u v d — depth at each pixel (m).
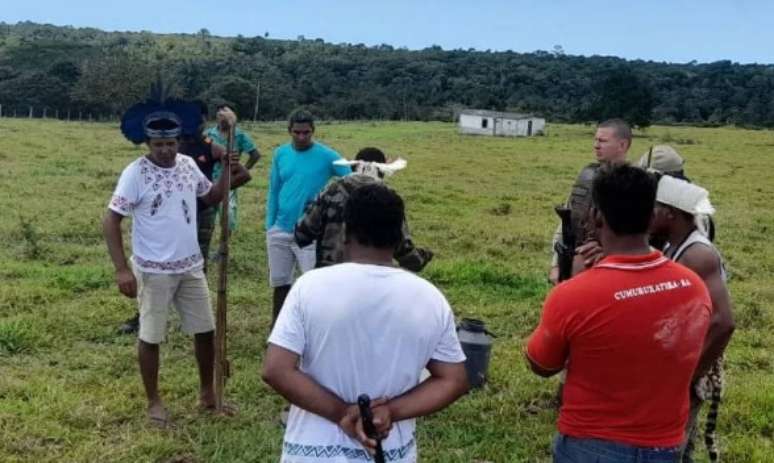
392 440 2.96
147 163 5.51
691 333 3.16
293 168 7.11
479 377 6.66
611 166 3.27
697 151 41.06
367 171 5.80
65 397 6.09
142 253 5.54
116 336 7.69
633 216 3.15
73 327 7.82
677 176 4.91
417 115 73.69
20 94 62.19
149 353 5.65
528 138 51.56
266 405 6.22
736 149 43.12
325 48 111.38
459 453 5.54
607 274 3.14
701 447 5.81
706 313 3.22
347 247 3.07
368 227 2.99
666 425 3.15
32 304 8.51
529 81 95.81
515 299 9.92
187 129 5.77
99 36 127.31
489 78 96.12
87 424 5.73
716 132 62.22
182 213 5.58
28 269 10.01
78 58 74.94
